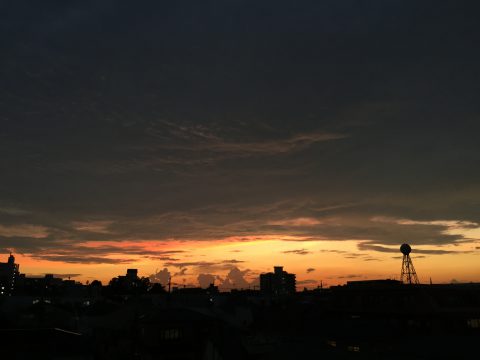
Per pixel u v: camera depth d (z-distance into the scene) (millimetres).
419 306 36875
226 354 37812
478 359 28828
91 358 26500
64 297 80188
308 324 45875
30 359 25000
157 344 37844
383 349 32562
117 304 65000
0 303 60656
